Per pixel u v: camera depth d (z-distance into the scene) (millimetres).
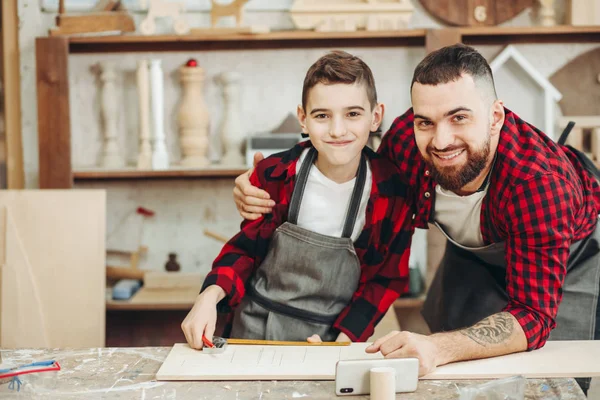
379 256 1886
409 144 1843
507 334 1494
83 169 3084
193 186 3305
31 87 3209
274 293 1863
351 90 1647
